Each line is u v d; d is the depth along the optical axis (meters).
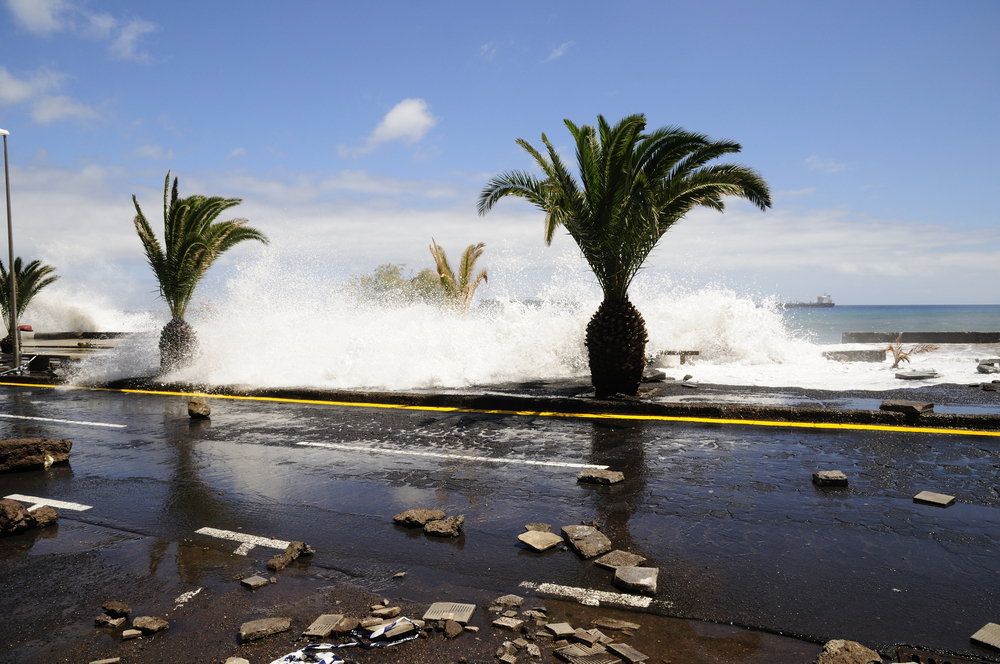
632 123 8.62
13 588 3.73
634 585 3.45
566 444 7.11
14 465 6.49
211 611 3.37
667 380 11.87
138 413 10.13
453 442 7.36
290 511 5.04
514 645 2.90
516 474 5.93
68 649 3.01
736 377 12.18
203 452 7.21
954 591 3.33
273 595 3.55
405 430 8.12
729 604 3.26
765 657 2.76
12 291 16.17
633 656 2.74
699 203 10.01
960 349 18.55
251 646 3.00
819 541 4.07
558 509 4.91
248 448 7.36
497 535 4.40
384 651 2.90
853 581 3.49
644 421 8.31
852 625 3.01
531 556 4.02
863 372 12.57
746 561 3.80
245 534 4.54
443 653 2.88
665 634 2.99
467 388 11.12
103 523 4.88
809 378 11.82
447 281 20.58
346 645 2.96
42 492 5.78
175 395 12.12
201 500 5.38
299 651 2.92
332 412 9.66
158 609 3.41
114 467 6.64
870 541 4.05
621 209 9.19
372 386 11.61
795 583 3.48
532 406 9.38
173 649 2.99
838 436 7.06
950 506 4.67
